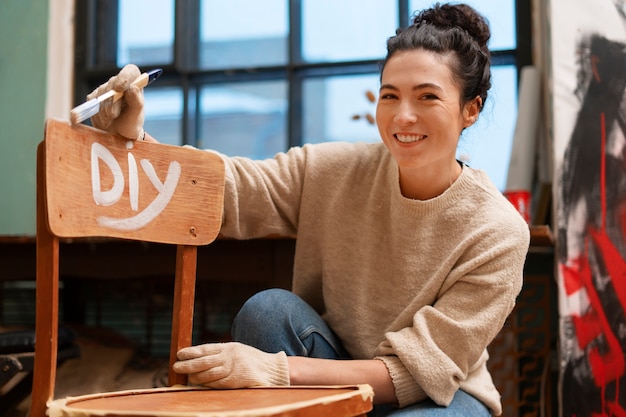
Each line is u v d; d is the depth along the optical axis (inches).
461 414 47.2
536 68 88.3
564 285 75.0
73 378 85.3
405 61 49.1
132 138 44.9
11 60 106.0
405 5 97.0
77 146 40.9
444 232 51.6
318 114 100.0
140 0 106.2
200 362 44.6
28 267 78.6
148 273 75.3
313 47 100.4
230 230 54.9
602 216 75.4
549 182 86.3
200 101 104.1
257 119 102.1
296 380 45.6
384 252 53.8
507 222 50.3
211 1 104.0
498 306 48.3
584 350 73.9
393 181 53.1
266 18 102.0
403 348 46.9
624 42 77.8
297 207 56.7
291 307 52.5
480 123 59.8
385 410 53.2
